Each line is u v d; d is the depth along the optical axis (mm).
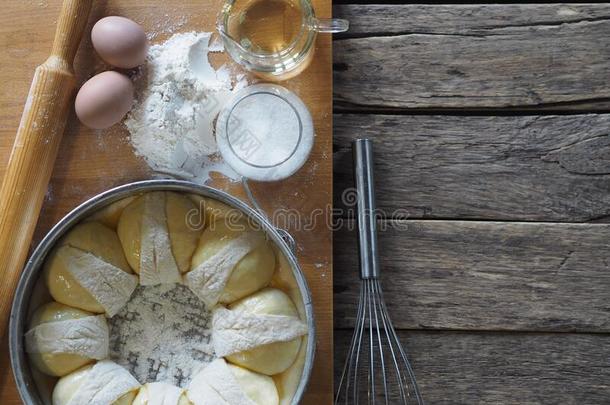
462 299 953
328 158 896
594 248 955
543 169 960
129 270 868
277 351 832
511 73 961
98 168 893
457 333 954
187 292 887
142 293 884
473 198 959
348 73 961
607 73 959
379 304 927
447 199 959
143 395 834
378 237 957
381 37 963
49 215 889
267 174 875
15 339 801
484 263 954
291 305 855
